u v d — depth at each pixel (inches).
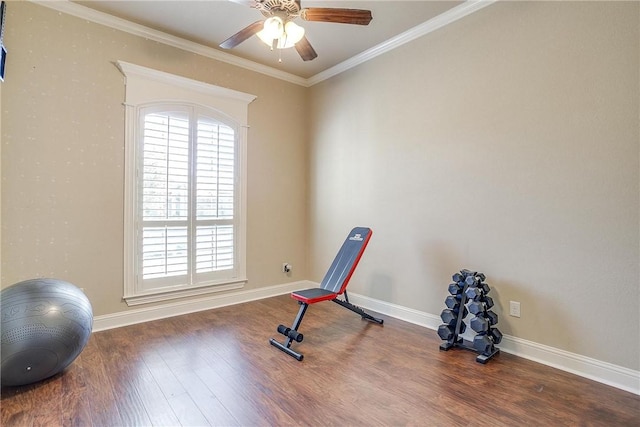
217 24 122.8
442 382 85.0
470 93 111.9
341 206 158.9
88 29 115.0
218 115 144.5
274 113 163.9
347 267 122.4
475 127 110.7
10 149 102.2
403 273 133.0
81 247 114.3
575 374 89.5
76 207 113.2
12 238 102.9
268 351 102.7
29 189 105.3
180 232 134.7
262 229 161.0
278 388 81.8
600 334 86.8
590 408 74.3
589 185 88.1
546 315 95.8
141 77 125.0
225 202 147.2
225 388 81.6
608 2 85.0
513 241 102.2
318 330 120.6
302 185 176.4
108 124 118.7
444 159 119.3
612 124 84.6
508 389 81.9
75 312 83.1
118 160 120.8
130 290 124.0
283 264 169.2
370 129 145.3
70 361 84.0
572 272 91.2
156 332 116.8
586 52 88.4
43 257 107.9
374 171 143.6
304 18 87.5
